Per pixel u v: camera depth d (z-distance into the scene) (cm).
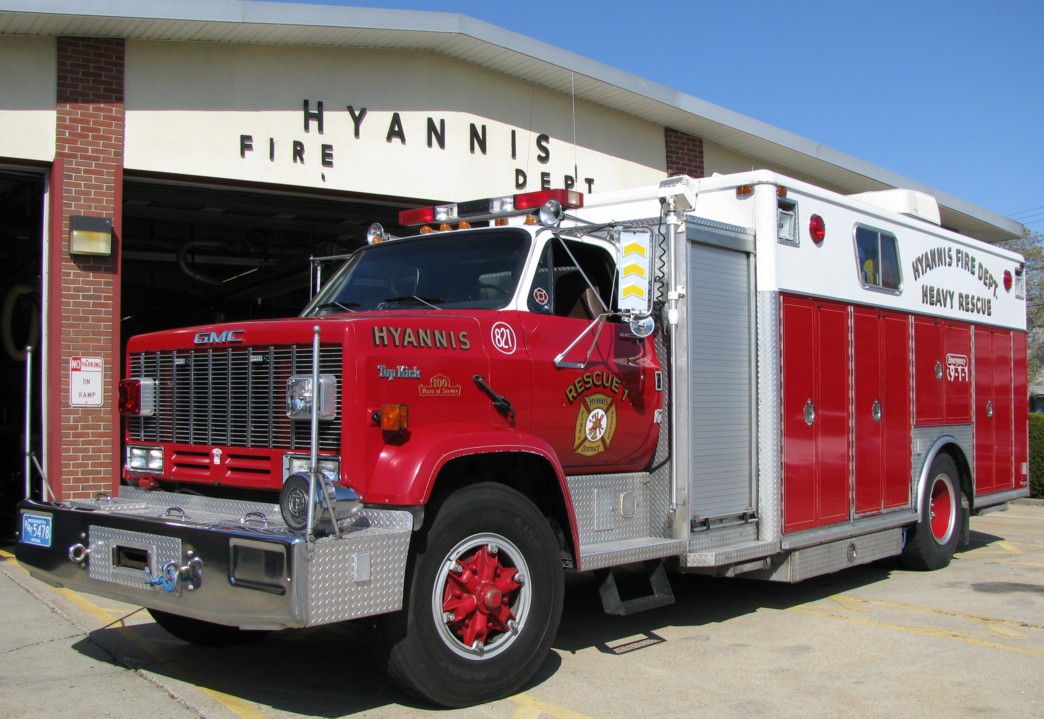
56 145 962
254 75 1071
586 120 1323
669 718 462
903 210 861
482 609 470
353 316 507
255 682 521
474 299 553
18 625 648
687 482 590
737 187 671
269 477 467
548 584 499
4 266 1552
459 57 1182
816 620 671
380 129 1143
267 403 472
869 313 766
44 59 964
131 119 1004
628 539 584
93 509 500
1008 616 684
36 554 519
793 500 664
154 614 574
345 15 1038
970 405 924
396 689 505
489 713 467
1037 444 1549
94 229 966
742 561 618
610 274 607
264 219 1335
